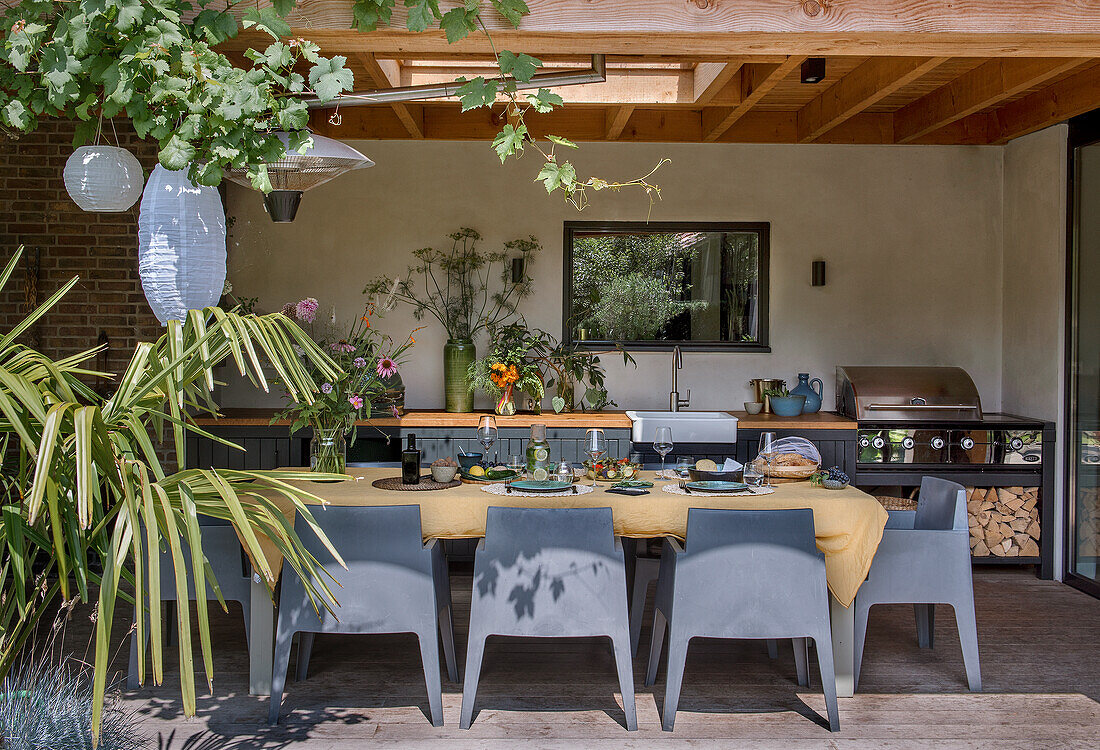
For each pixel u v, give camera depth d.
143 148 5.39
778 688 3.77
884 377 5.71
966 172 6.11
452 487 3.89
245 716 3.45
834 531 3.63
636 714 3.48
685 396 6.14
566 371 5.79
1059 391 5.57
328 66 2.84
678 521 3.67
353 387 4.11
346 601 3.38
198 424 5.32
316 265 5.99
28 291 5.41
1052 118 5.29
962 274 6.15
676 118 5.98
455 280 6.01
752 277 6.15
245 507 2.35
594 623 3.38
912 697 3.68
